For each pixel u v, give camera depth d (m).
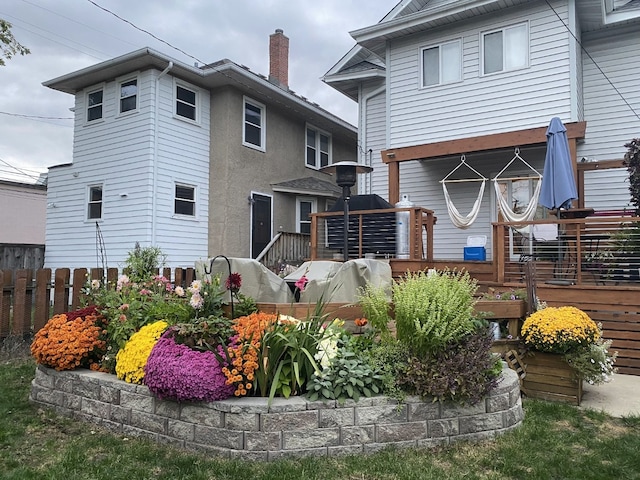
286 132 14.91
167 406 3.52
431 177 11.26
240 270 4.82
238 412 3.25
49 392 4.25
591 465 3.18
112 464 3.14
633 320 6.05
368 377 3.50
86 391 3.99
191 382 3.32
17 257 12.88
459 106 10.33
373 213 8.93
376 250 8.96
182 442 3.42
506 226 8.01
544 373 4.79
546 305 5.98
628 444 3.55
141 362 3.77
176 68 11.62
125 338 4.11
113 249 11.87
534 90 9.49
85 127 12.67
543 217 9.67
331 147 17.30
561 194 7.50
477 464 3.18
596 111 10.33
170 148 11.79
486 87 10.02
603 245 7.34
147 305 4.57
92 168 12.45
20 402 4.34
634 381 5.58
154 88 11.44
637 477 3.02
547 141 8.18
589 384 5.36
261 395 3.46
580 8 9.53
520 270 7.58
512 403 3.83
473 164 10.76
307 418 3.28
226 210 12.55
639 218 6.46
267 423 3.23
